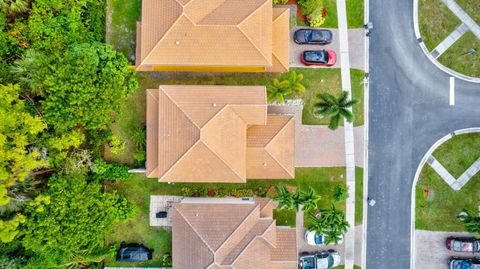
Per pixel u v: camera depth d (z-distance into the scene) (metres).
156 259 39.41
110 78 33.75
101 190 38.09
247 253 34.25
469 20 38.88
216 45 34.03
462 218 37.38
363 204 39.66
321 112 34.03
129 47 38.38
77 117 32.56
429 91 39.22
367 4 38.72
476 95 39.25
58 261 34.44
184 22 33.44
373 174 39.53
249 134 35.75
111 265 39.16
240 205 35.31
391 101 39.19
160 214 38.69
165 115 34.31
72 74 31.78
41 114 34.31
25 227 31.89
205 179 35.31
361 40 38.78
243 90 34.88
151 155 35.91
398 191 39.53
